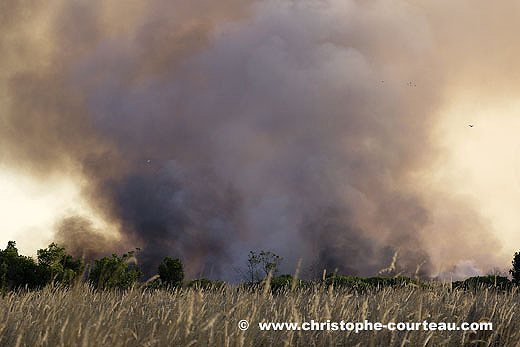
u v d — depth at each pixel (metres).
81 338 5.08
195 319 5.97
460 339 6.34
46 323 5.51
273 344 5.87
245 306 5.93
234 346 5.47
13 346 5.43
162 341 5.24
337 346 5.96
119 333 5.20
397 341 6.09
